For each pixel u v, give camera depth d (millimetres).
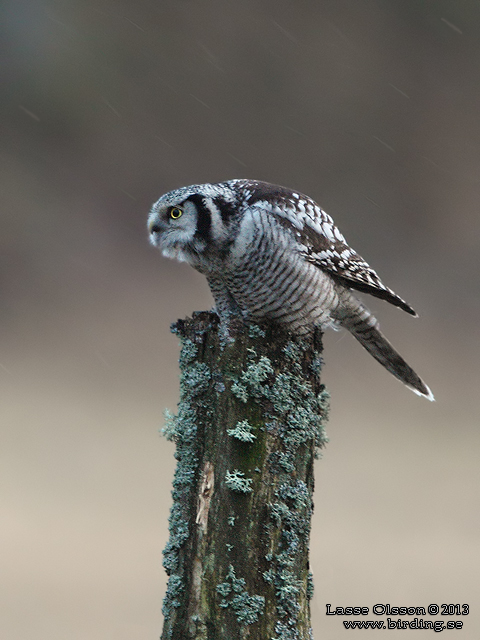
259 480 9867
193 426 9891
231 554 9852
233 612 9844
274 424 9883
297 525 9875
